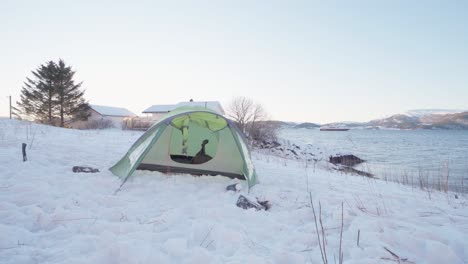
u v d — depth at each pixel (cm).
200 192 509
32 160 625
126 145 1092
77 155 754
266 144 2902
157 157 632
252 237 338
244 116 3136
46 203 399
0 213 351
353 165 1967
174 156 673
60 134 1333
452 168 1630
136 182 546
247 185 579
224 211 408
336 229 376
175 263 265
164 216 372
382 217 428
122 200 438
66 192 453
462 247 321
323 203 489
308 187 620
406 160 2184
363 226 374
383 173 1372
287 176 744
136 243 292
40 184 471
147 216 383
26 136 1061
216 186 557
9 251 268
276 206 470
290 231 366
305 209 445
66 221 344
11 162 590
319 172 967
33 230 325
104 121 3566
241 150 595
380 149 3288
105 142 1148
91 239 298
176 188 525
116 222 350
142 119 3750
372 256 296
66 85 3369
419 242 324
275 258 285
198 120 663
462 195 737
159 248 291
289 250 310
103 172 600
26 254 265
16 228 316
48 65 3297
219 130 638
